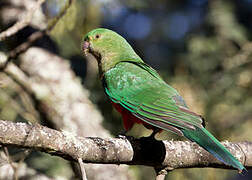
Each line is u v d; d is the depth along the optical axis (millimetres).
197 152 7625
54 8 10859
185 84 12797
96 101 12633
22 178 10703
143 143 7348
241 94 13383
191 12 16875
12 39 11359
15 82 10906
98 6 12078
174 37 16500
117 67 9781
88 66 13102
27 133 6246
